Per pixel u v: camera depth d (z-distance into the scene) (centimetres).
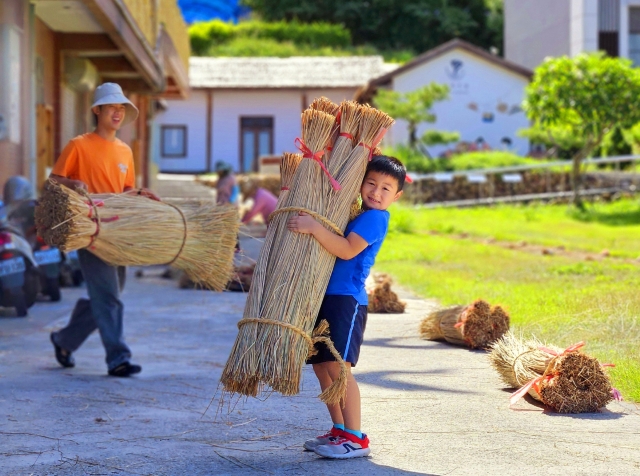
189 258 564
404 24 5069
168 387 546
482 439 410
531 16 3831
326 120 384
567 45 3456
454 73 3169
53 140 1330
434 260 1313
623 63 2283
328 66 3584
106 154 593
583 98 2267
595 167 2836
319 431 436
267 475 362
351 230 382
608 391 461
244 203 1973
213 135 3547
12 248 841
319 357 380
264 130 3550
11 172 1023
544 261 1270
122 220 544
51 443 418
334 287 383
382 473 361
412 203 2533
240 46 4450
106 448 409
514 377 507
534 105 2348
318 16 5100
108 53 1374
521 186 2605
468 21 5059
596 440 405
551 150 2911
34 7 1109
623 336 623
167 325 812
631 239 1708
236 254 625
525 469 362
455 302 842
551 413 460
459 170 2677
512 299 830
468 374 559
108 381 567
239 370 358
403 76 3153
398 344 670
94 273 579
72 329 607
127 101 599
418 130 3169
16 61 1016
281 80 3478
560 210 2406
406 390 514
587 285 949
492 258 1328
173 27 1730
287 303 362
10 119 991
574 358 462
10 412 480
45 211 532
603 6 3309
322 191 379
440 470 363
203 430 441
